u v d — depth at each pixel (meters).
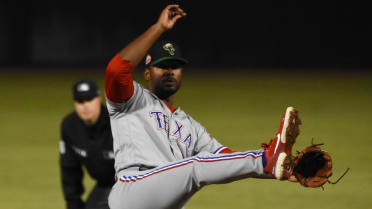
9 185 24.48
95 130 14.80
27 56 123.50
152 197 10.95
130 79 11.76
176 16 11.46
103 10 123.25
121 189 11.34
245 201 21.75
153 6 121.94
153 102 12.51
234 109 52.09
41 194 22.97
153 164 11.78
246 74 100.31
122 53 11.50
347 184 24.42
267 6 119.12
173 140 12.34
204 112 49.84
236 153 10.91
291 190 23.53
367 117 46.75
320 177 10.97
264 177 11.08
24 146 34.19
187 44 120.62
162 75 12.66
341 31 117.31
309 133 38.59
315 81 84.75
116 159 12.09
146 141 12.03
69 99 60.84
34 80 86.06
